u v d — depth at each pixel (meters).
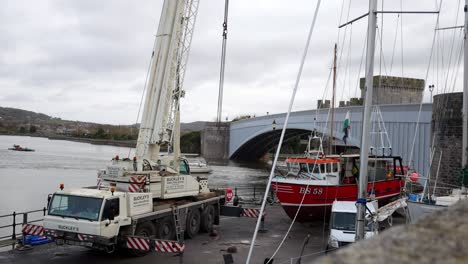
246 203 31.30
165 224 17.58
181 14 19.50
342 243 16.45
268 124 76.56
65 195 15.13
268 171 85.19
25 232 16.14
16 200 42.66
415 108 37.19
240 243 18.73
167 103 19.39
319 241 19.91
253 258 16.33
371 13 11.89
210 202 20.97
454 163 26.98
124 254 16.41
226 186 58.06
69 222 14.71
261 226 21.75
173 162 19.94
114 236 14.92
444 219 2.71
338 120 49.44
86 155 118.94
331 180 24.81
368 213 15.24
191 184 19.61
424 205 14.90
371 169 26.16
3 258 15.36
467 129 17.56
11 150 129.62
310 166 25.19
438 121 28.27
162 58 19.36
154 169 18.95
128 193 15.72
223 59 24.91
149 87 19.48
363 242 2.44
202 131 124.75
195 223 19.73
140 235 16.19
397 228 2.65
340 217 17.55
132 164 17.69
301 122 62.12
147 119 19.45
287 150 115.06
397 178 28.70
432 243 2.36
